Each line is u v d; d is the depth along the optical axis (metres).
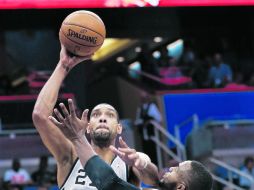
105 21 14.94
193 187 3.79
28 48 15.59
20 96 12.50
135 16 14.97
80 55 4.26
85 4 11.22
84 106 13.32
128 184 3.52
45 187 10.72
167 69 15.42
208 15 16.00
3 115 12.34
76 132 3.50
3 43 15.66
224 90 13.76
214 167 11.76
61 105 3.47
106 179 3.48
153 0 11.19
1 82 14.76
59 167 4.36
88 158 3.51
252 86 15.01
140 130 12.87
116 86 16.80
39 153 12.16
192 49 16.77
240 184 11.55
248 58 16.89
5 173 11.45
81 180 4.28
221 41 16.89
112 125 4.55
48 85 4.12
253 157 12.54
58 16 14.93
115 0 11.20
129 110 16.27
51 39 15.45
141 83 16.08
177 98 13.64
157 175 4.18
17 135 12.15
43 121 4.09
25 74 15.05
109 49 18.11
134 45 17.56
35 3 11.12
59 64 4.22
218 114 13.66
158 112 13.09
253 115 13.69
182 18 15.71
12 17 14.80
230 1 11.51
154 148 12.73
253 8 16.06
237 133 12.63
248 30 16.77
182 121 13.57
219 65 15.22
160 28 15.49
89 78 15.91
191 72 15.41
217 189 11.30
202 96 13.67
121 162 4.51
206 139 12.15
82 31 4.22
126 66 17.23
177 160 12.02
